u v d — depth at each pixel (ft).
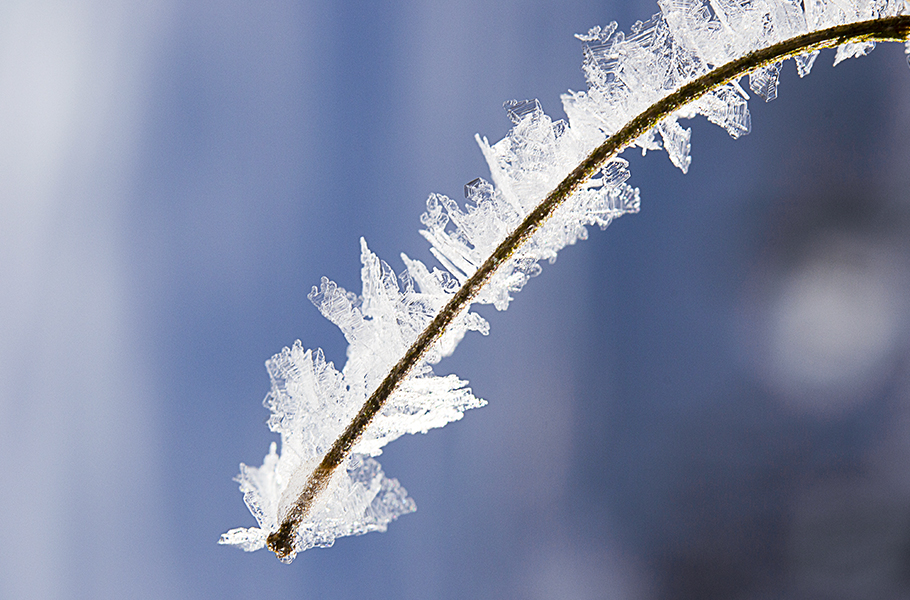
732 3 0.77
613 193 0.77
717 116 0.77
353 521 0.75
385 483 0.75
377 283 0.76
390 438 0.76
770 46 0.76
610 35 0.77
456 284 0.76
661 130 0.77
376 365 0.76
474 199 0.77
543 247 0.77
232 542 0.76
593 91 0.77
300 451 0.76
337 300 0.76
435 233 0.76
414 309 0.76
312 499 0.75
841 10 0.77
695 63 0.77
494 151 0.77
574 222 0.77
